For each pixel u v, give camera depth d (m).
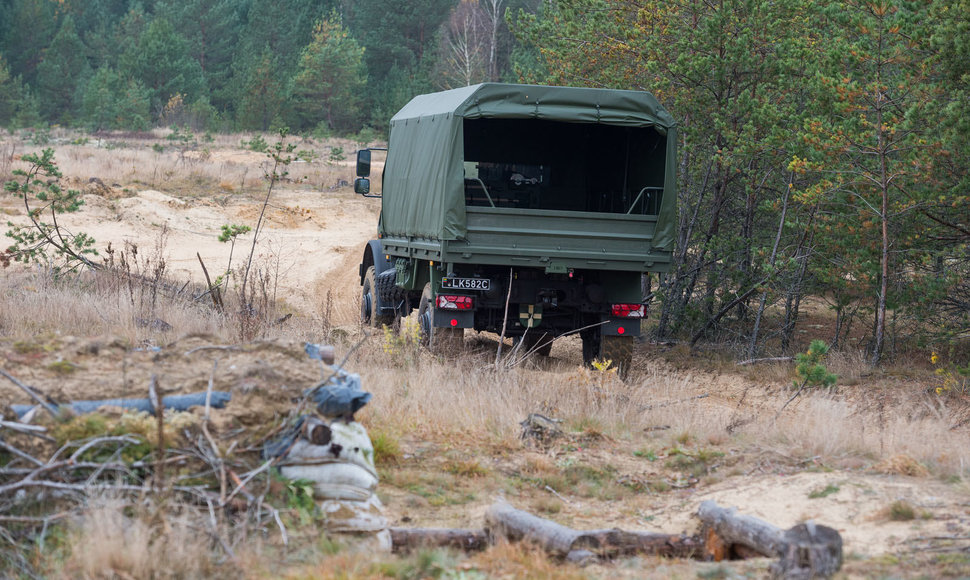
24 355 7.33
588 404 11.08
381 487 7.96
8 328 13.05
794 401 13.04
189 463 6.29
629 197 15.80
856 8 15.25
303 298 21.80
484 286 13.87
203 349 7.88
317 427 6.60
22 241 18.34
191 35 84.38
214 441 6.43
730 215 19.83
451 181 13.17
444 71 73.62
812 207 16.77
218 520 5.96
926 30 14.07
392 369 12.57
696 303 19.56
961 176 14.41
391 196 17.25
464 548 6.66
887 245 15.15
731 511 6.68
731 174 18.52
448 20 85.06
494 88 13.16
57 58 75.19
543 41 23.36
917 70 14.78
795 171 15.44
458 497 7.89
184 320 14.44
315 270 25.28
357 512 6.51
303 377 7.31
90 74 76.38
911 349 17.36
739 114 17.50
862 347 18.34
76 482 6.04
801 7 17.45
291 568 5.64
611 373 12.35
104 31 86.69
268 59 73.06
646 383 13.48
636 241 13.60
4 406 6.34
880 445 9.48
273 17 83.75
